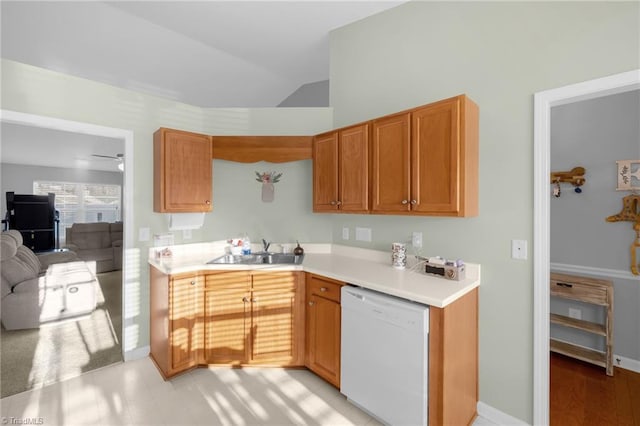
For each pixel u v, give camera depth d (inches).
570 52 65.6
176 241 113.0
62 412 77.7
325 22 110.3
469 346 74.0
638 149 95.2
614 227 99.7
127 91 101.3
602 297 94.5
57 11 99.3
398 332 67.2
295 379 92.1
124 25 109.0
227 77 149.9
